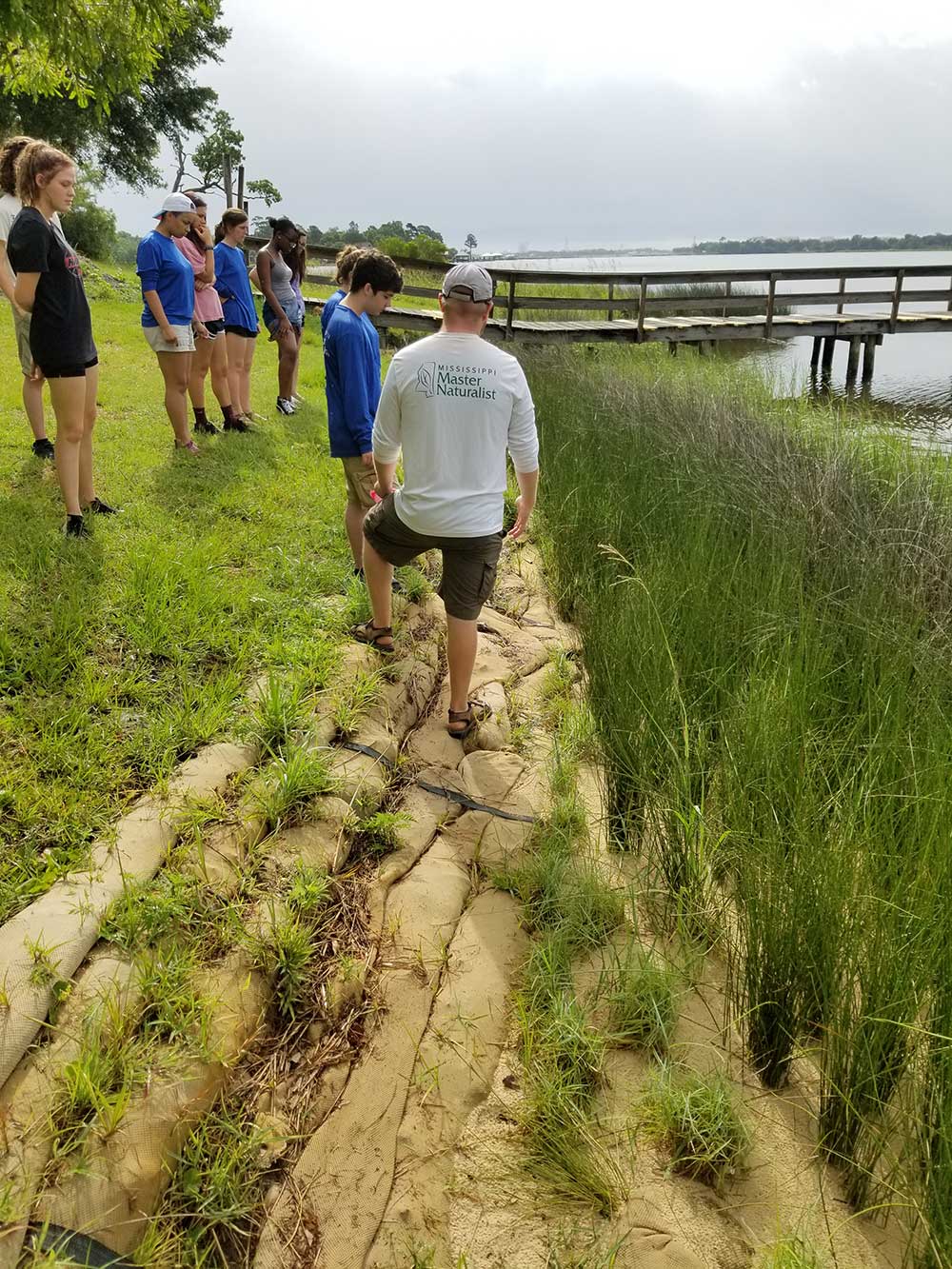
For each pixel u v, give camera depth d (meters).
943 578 5.23
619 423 8.57
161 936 2.74
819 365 20.41
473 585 4.15
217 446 7.46
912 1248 2.29
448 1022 2.96
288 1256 2.27
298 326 9.34
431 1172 2.51
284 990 2.88
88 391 5.34
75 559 4.82
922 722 3.98
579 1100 2.71
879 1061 2.60
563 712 4.82
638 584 5.23
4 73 7.06
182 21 6.59
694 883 3.42
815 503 6.05
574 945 3.30
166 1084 2.38
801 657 4.33
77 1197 2.07
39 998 2.38
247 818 3.32
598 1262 2.27
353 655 4.59
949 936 2.75
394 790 4.03
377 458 4.20
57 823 3.03
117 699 3.82
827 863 3.03
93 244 21.72
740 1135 2.57
